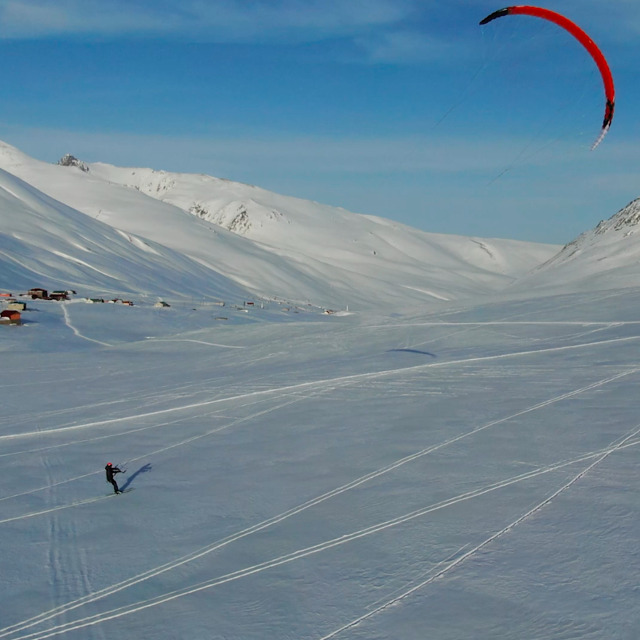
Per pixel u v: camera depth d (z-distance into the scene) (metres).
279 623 9.13
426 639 8.32
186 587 10.52
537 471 13.70
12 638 9.40
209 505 14.23
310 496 14.05
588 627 8.10
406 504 12.80
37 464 19.03
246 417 22.72
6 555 12.27
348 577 10.17
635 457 13.76
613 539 10.20
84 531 13.33
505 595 9.06
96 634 9.34
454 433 17.45
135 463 18.36
